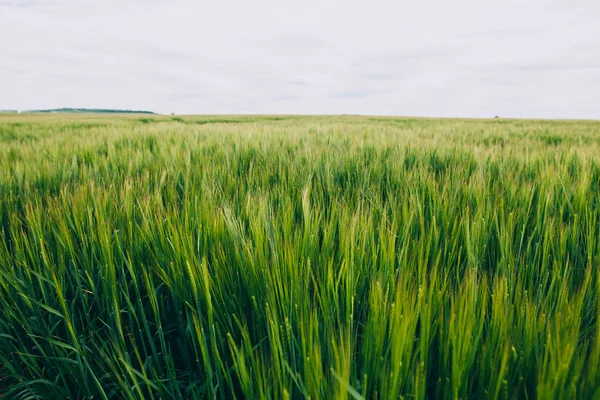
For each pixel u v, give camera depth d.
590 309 1.12
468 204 1.86
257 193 2.04
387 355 0.85
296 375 0.84
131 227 1.56
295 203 2.01
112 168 3.31
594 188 2.36
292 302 1.03
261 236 1.27
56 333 1.40
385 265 1.18
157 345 1.37
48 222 1.78
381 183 2.63
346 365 0.70
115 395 1.22
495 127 12.63
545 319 0.95
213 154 3.89
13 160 4.00
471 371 0.90
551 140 7.61
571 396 0.70
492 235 1.66
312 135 6.04
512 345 0.85
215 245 1.39
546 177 2.43
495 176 2.81
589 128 12.85
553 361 0.71
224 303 1.14
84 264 1.46
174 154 3.61
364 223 1.39
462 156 3.50
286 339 0.96
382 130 8.43
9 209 2.19
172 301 1.43
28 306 1.41
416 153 3.66
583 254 1.56
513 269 1.24
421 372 0.74
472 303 0.89
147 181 2.39
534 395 0.83
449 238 1.59
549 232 1.55
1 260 1.47
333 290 1.06
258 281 1.15
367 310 1.15
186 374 1.19
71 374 1.19
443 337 0.92
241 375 0.89
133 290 1.47
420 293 0.92
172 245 1.33
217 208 1.63
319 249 1.42
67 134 7.70
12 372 1.24
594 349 0.76
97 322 1.39
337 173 2.89
